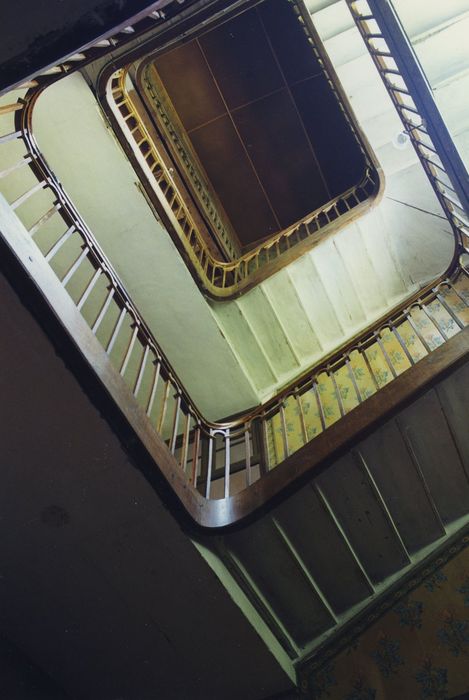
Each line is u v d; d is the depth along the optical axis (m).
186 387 6.25
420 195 5.91
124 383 3.37
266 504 3.74
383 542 4.11
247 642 3.93
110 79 4.71
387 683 3.95
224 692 4.17
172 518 3.53
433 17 5.75
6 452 3.24
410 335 5.56
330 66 5.88
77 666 4.14
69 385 3.07
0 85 2.17
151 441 3.43
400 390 3.77
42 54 2.11
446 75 5.88
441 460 3.96
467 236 4.41
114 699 4.27
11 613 3.87
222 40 7.57
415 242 6.14
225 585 3.73
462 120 5.86
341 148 8.02
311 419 5.55
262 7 7.44
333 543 4.00
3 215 2.83
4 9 2.04
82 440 3.24
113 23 2.08
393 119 6.07
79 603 3.86
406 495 4.03
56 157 4.98
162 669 4.13
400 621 4.07
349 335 6.33
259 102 7.89
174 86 7.81
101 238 5.41
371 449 3.86
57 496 3.43
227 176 8.30
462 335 3.87
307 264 5.96
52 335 2.94
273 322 6.14
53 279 3.04
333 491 3.90
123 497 3.45
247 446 4.39
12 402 3.09
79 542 3.61
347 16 5.94
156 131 7.21
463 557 4.08
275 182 8.30
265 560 3.97
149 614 3.89
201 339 5.99
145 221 5.34
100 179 5.12
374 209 5.90
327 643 4.16
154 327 5.91
